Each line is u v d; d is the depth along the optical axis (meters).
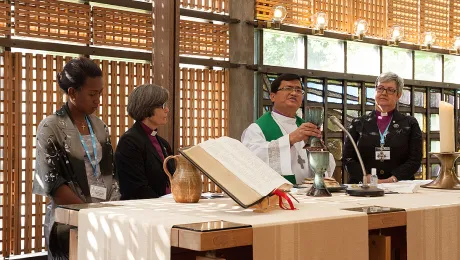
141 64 6.52
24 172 5.78
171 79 5.99
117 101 6.41
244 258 2.12
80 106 3.01
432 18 9.59
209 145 2.34
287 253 1.92
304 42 8.09
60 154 2.90
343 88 8.56
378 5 8.94
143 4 6.49
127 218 2.02
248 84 7.47
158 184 3.63
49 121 2.93
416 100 9.52
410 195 2.90
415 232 2.33
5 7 5.64
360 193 2.81
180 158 2.53
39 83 5.85
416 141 4.33
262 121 3.88
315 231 2.00
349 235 2.10
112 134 6.33
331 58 8.46
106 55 6.24
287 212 2.16
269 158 3.46
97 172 3.05
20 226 5.69
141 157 3.58
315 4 8.16
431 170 9.67
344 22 8.52
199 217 2.00
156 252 1.89
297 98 3.89
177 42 6.03
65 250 2.85
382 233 2.52
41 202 5.80
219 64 7.19
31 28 5.84
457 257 2.53
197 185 2.49
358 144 4.41
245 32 7.43
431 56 9.76
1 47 5.66
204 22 7.21
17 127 5.71
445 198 2.74
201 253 2.03
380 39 8.98
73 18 6.08
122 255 2.03
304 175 3.75
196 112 7.07
